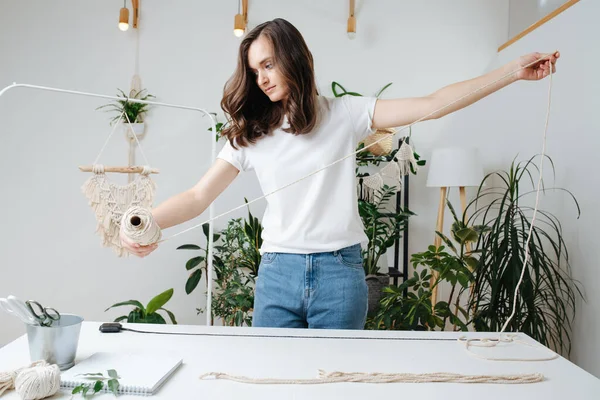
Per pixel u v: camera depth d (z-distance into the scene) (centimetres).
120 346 114
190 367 102
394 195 300
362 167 297
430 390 93
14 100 296
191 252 301
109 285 301
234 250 276
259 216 299
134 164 300
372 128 144
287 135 140
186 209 146
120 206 183
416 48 304
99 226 181
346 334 126
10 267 296
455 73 304
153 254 301
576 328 223
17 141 297
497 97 299
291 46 129
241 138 142
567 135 230
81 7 300
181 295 302
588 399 90
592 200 211
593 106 211
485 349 117
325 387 94
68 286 299
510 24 300
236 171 153
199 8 302
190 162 302
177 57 302
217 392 90
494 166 301
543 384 97
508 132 288
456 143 303
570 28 230
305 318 144
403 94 303
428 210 304
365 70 303
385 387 94
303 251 139
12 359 104
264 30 131
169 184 302
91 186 180
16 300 97
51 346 97
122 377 92
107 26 301
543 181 250
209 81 302
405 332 129
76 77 299
